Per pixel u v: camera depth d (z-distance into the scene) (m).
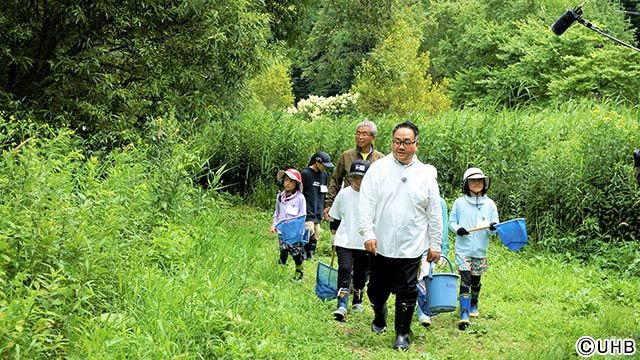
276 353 6.42
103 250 6.82
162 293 6.71
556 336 8.07
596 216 13.18
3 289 5.68
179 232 8.78
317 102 27.98
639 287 10.59
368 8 21.16
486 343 7.78
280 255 10.35
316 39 21.97
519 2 34.50
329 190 10.20
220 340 6.21
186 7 11.91
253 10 13.70
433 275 7.68
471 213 8.64
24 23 11.91
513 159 15.16
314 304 8.54
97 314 6.23
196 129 13.72
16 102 11.70
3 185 6.82
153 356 5.59
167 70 12.44
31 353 4.95
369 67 22.81
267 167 17.84
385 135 17.39
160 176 9.79
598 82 24.62
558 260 12.46
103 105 12.19
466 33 35.75
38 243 6.01
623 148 13.59
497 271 11.45
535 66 27.66
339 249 8.29
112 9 11.86
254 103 19.88
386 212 7.20
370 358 7.00
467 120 16.66
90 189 7.98
